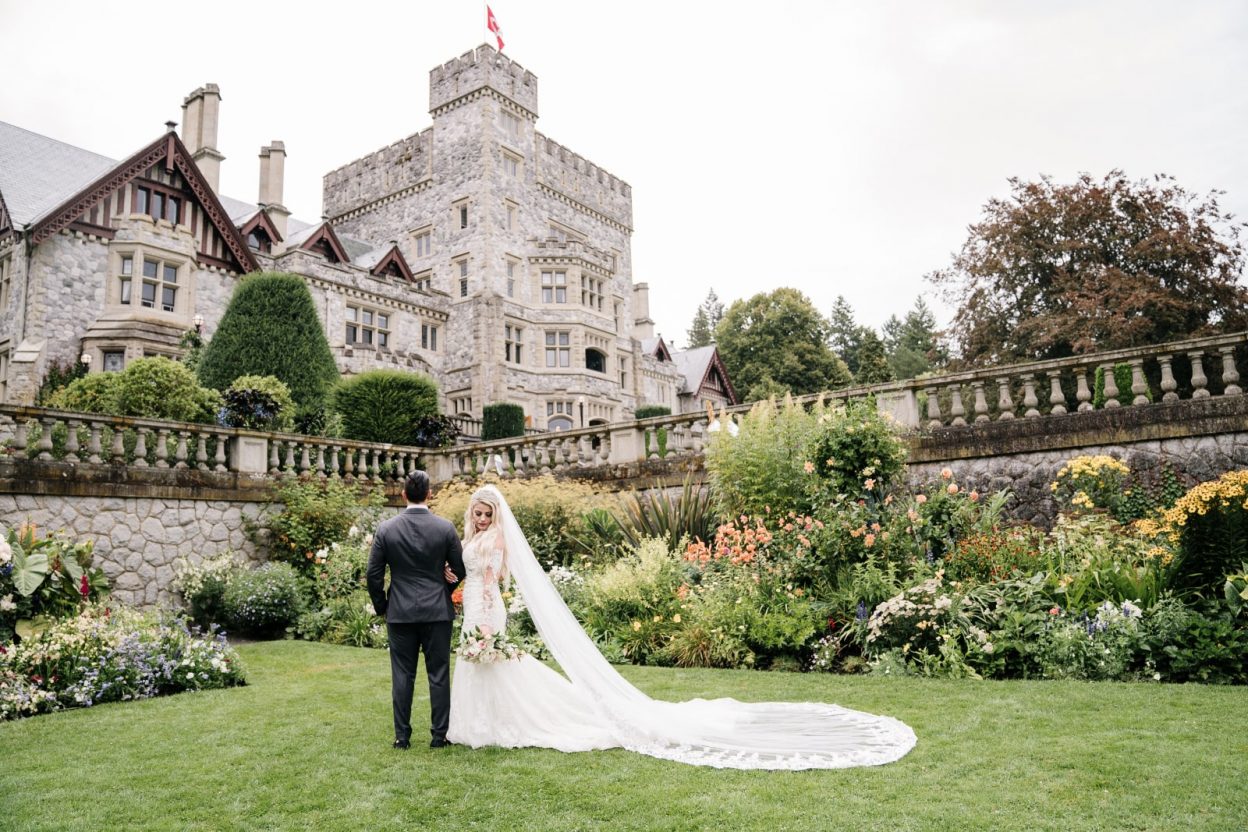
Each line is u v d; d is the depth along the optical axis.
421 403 18.53
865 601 7.39
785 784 3.84
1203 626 5.94
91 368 21.02
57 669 6.44
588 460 14.04
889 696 5.72
